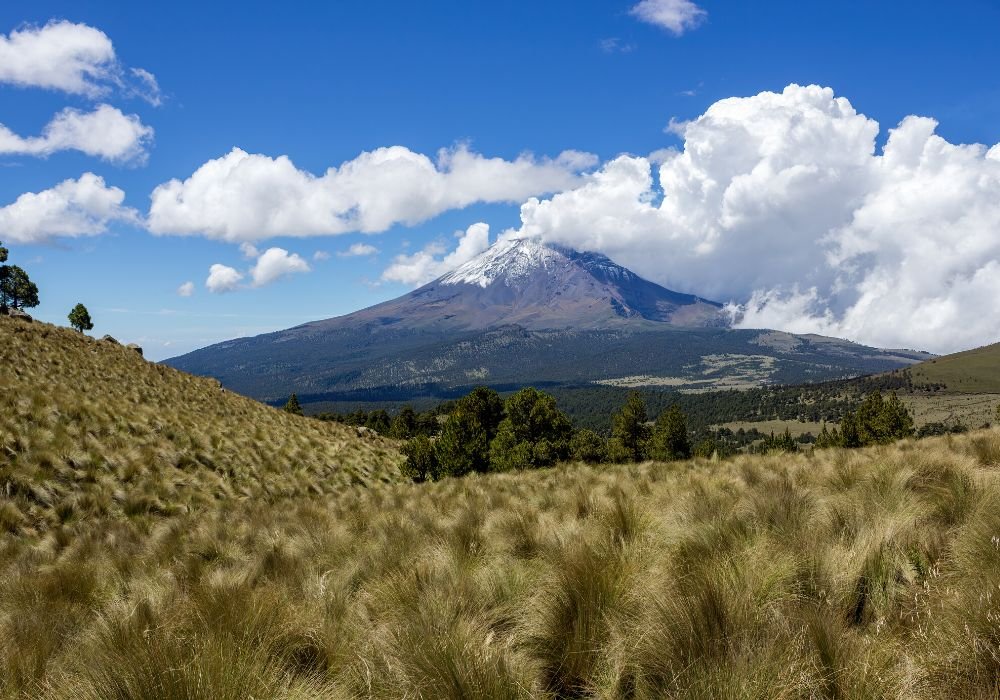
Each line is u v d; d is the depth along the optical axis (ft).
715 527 15.92
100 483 48.52
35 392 59.00
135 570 23.15
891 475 21.67
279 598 14.19
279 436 87.20
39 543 35.88
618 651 9.79
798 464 35.47
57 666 11.57
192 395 108.37
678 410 206.28
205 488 57.21
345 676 10.19
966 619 9.02
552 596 12.28
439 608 12.50
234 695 8.98
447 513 32.42
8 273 218.38
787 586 11.53
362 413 385.09
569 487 37.19
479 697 8.63
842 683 7.98
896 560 12.03
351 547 24.00
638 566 13.42
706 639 9.18
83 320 198.90
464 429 119.14
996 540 11.60
